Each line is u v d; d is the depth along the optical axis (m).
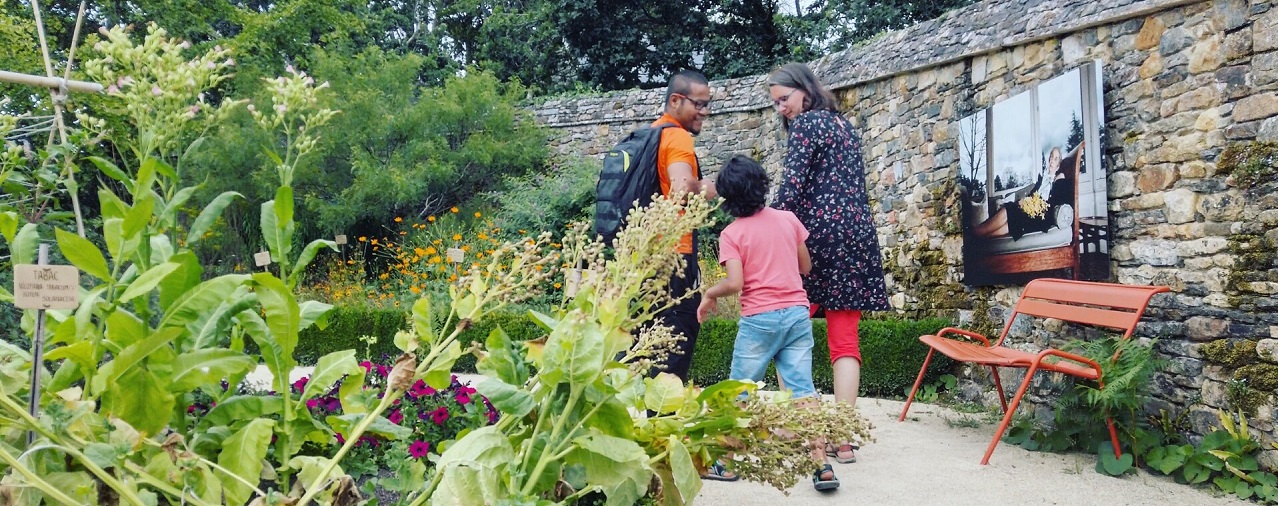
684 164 3.33
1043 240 5.10
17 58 7.41
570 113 11.85
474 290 1.27
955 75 6.28
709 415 1.33
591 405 1.22
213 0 12.39
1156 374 4.29
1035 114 5.18
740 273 3.43
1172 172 4.26
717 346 6.29
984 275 5.74
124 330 1.27
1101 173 4.61
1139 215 4.46
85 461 1.04
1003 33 5.64
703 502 3.29
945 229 6.32
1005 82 5.72
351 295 9.11
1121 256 4.59
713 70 16.34
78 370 1.29
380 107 11.34
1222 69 4.00
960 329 5.45
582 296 1.28
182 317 1.25
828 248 3.70
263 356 1.30
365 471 2.67
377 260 10.96
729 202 3.52
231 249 10.88
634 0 16.34
